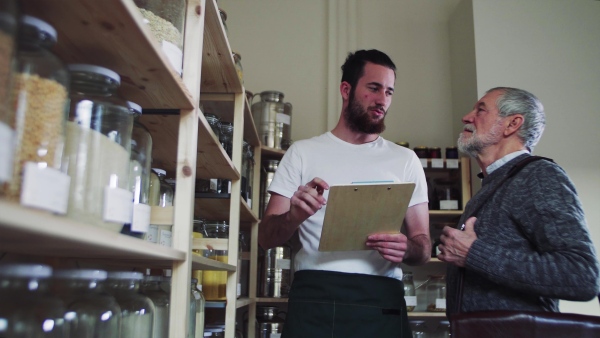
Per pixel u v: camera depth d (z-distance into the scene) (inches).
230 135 80.7
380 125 80.0
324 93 151.2
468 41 142.6
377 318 70.6
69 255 35.8
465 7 145.8
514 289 61.0
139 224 37.1
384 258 67.7
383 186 60.4
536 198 61.7
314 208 65.4
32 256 38.9
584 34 140.4
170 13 45.1
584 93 136.9
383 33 155.6
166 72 37.6
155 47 33.8
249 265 117.3
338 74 150.7
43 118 25.6
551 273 57.9
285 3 157.1
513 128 71.9
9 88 23.4
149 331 42.5
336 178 76.7
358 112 79.7
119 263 46.2
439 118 150.3
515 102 72.6
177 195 44.4
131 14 29.1
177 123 49.3
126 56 35.0
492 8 140.9
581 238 58.5
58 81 27.1
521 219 62.5
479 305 64.0
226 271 78.1
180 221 43.9
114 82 34.9
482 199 67.7
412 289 125.6
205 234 80.2
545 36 139.9
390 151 80.6
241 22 155.3
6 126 20.3
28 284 32.1
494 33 139.2
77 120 31.5
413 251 74.0
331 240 65.9
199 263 52.3
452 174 133.5
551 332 55.4
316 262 73.9
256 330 119.5
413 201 79.5
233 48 153.4
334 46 152.6
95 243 24.3
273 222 74.7
